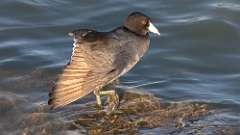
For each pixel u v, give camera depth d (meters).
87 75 11.49
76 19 17.27
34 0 17.88
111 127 13.16
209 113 13.70
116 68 12.12
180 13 17.55
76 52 12.08
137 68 15.33
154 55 15.83
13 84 14.44
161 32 16.75
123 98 14.11
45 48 16.05
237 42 16.45
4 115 13.36
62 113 13.48
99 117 13.41
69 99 11.12
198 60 15.77
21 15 17.36
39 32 16.69
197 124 13.30
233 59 15.82
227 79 15.05
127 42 12.93
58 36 16.58
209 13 17.42
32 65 15.25
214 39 16.52
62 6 17.73
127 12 17.55
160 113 13.62
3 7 17.56
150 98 14.14
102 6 17.75
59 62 15.41
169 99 14.17
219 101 14.15
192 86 14.73
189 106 13.91
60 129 13.01
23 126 13.05
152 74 15.14
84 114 13.48
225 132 13.06
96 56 12.09
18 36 16.52
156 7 17.78
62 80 11.27
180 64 15.59
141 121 13.35
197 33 16.73
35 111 13.51
